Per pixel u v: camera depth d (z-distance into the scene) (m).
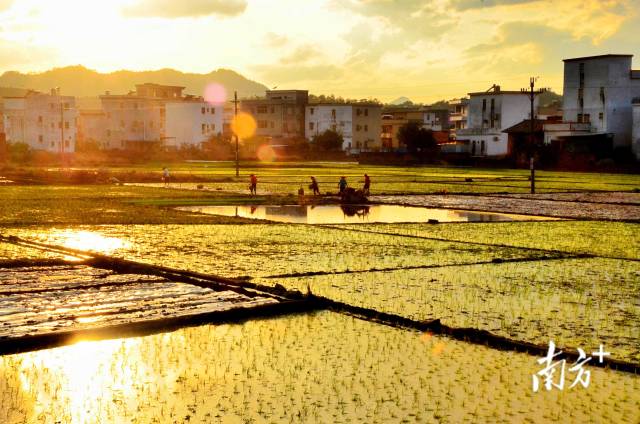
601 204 48.72
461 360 13.27
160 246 27.53
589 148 102.81
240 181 71.88
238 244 28.27
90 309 16.84
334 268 22.81
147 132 155.25
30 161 108.00
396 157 120.00
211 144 142.75
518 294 18.91
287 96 155.25
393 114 175.75
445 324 15.65
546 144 107.44
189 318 15.97
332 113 149.50
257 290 19.17
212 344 14.32
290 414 10.77
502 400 11.32
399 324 15.86
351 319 16.30
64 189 59.53
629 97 106.44
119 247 27.14
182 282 20.34
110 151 139.38
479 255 25.86
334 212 43.09
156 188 61.75
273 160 134.75
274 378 12.31
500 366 12.93
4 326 15.27
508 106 126.75
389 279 20.95
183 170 92.38
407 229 34.12
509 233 32.81
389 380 12.20
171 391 11.73
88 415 10.79
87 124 160.75
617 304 17.75
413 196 54.22
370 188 62.62
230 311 16.45
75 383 12.12
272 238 30.25
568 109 111.31
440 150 128.75
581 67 109.19
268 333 15.13
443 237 31.22
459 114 162.00
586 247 28.36
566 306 17.52
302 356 13.52
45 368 12.88
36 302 17.58
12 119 137.00
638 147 101.12
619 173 94.19
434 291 19.23
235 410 10.93
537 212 43.16
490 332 15.01
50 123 137.12
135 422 10.52
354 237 30.83
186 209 43.66
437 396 11.47
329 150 139.25
